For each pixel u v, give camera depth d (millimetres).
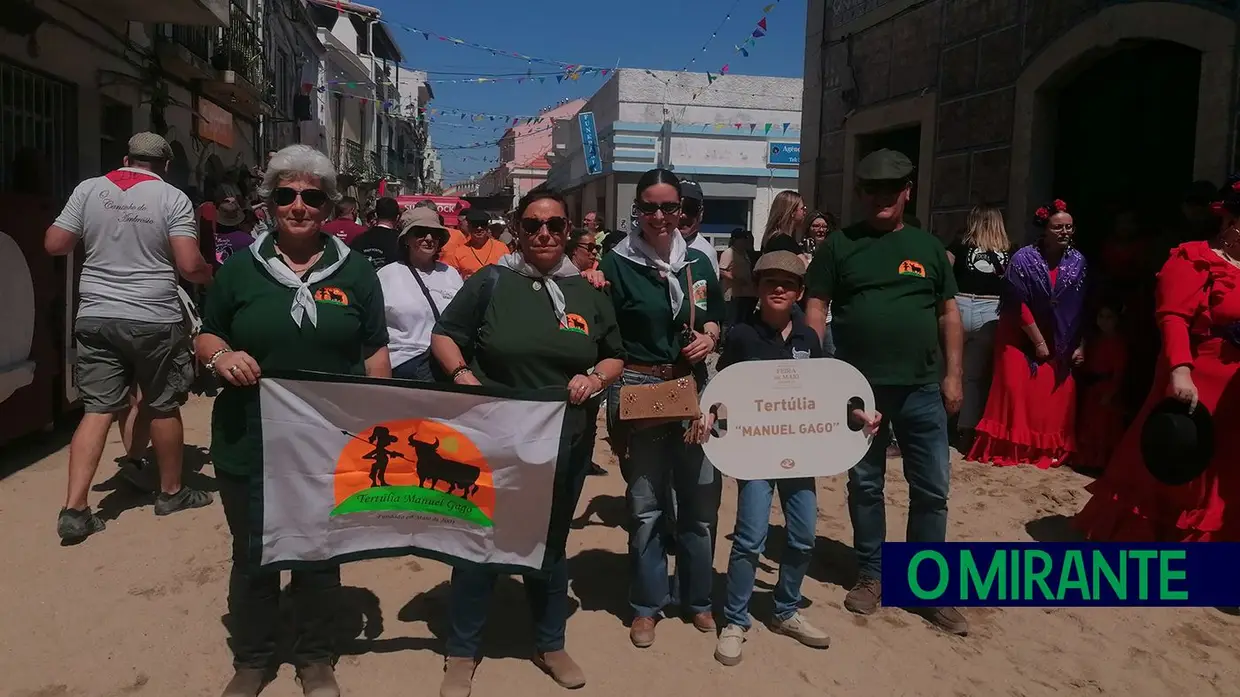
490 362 3123
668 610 3918
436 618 3730
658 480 3518
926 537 3961
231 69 13062
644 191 3463
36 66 7859
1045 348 6234
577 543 4746
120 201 4395
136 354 4512
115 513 4773
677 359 3594
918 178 9609
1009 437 6383
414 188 49219
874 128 10195
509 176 44438
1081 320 6195
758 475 3430
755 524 3473
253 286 2918
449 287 5105
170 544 4379
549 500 3076
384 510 3082
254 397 2873
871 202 3824
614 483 5879
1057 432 6309
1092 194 7559
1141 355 6113
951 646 3713
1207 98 6199
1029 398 6352
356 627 3623
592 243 5984
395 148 40656
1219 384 4270
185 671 3232
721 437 3391
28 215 5605
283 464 2934
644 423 3332
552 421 3047
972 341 6793
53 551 4223
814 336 3623
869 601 3961
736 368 3371
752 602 4059
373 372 3209
